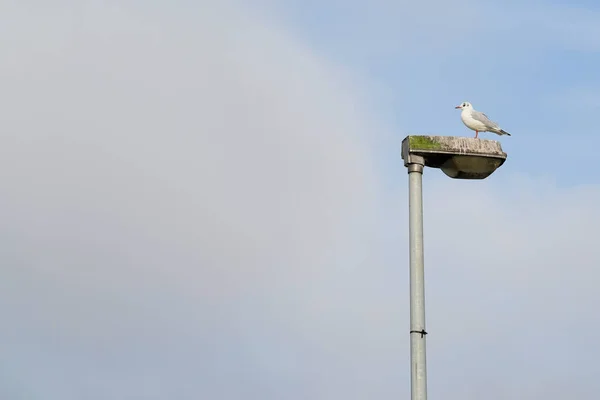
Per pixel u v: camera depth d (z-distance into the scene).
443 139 12.54
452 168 12.81
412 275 11.98
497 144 12.70
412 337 11.67
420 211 12.30
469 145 12.59
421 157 12.52
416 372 11.47
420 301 11.82
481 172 12.88
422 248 12.13
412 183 12.45
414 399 11.38
